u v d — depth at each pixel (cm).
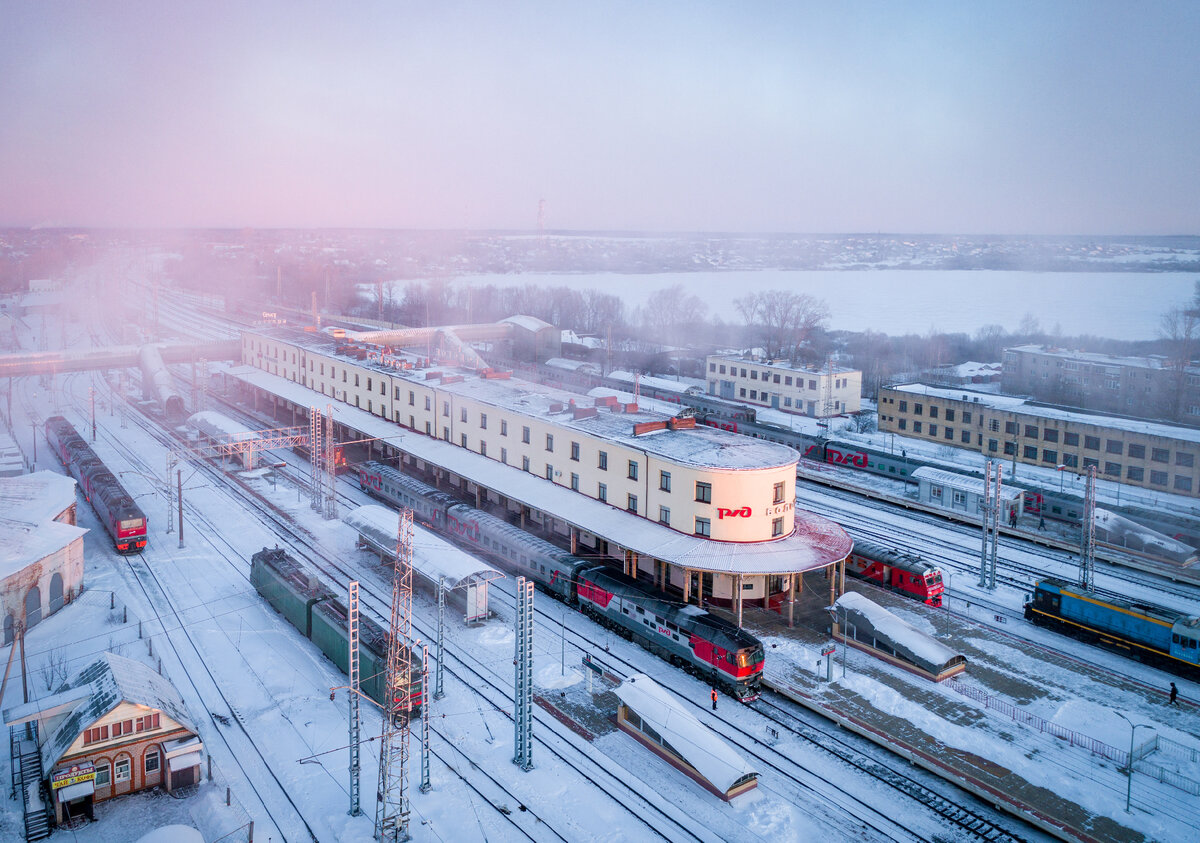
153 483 9394
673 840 3784
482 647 5694
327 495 8525
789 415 13125
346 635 5203
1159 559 7344
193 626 5950
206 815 3934
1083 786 4138
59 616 6031
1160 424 9462
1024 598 6606
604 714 4891
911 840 3800
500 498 8288
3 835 3766
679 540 6062
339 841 3781
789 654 5512
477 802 4053
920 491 9062
